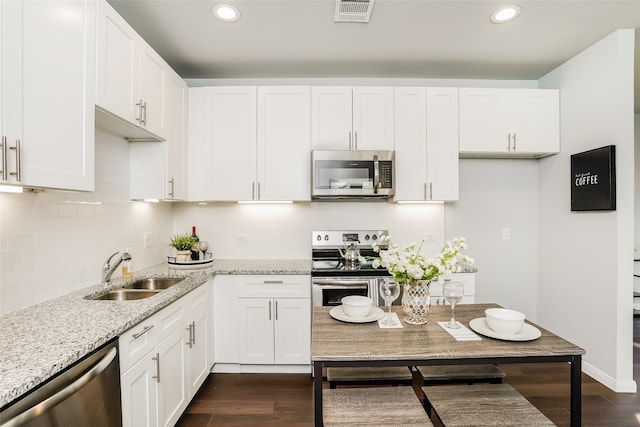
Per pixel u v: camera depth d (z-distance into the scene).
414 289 1.59
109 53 1.66
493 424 1.23
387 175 2.69
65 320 1.35
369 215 3.11
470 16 2.12
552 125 2.85
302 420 2.04
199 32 2.30
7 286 1.43
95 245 2.01
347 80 3.10
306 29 2.27
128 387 1.38
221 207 3.12
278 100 2.77
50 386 0.97
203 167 2.78
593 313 2.53
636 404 2.18
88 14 1.49
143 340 1.51
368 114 2.78
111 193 2.16
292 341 2.56
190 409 2.14
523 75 3.06
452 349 1.28
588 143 2.55
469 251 3.20
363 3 1.98
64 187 1.33
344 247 3.04
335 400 1.42
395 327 1.52
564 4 2.01
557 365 2.76
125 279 2.15
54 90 1.29
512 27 2.25
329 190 2.67
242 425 1.99
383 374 1.67
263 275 2.55
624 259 2.32
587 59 2.55
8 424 0.84
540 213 3.15
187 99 2.76
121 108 1.77
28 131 1.16
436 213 3.13
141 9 2.03
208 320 2.43
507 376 2.57
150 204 2.69
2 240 1.41
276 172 2.77
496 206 3.21
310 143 2.78
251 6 2.01
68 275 1.78
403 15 2.11
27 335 1.19
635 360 2.82
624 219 2.32
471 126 2.81
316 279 2.48
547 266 3.04
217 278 2.56
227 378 2.54
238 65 2.82
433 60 2.74
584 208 2.55
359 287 2.49
